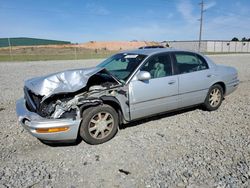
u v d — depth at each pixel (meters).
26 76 11.33
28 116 3.51
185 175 2.88
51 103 3.62
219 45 70.56
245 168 3.02
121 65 4.55
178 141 3.85
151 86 4.20
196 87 4.88
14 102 6.42
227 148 3.58
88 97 3.63
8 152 3.55
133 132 4.23
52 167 3.13
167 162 3.20
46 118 3.42
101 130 3.79
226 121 4.79
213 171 2.96
